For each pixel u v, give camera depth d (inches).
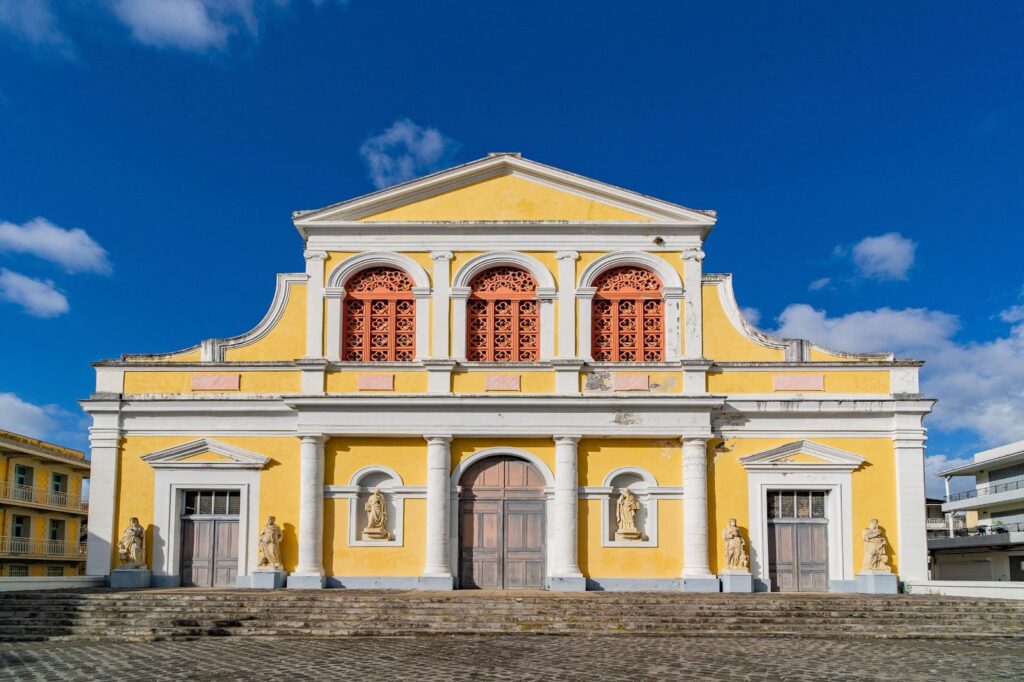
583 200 1082.7
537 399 1015.6
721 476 1023.6
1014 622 800.3
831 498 1021.2
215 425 1042.1
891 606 848.3
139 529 1016.9
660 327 1064.8
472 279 1079.6
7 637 752.3
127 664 618.5
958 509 2005.4
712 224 1065.5
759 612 824.3
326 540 1018.7
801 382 1038.4
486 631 774.5
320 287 1065.5
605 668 597.6
